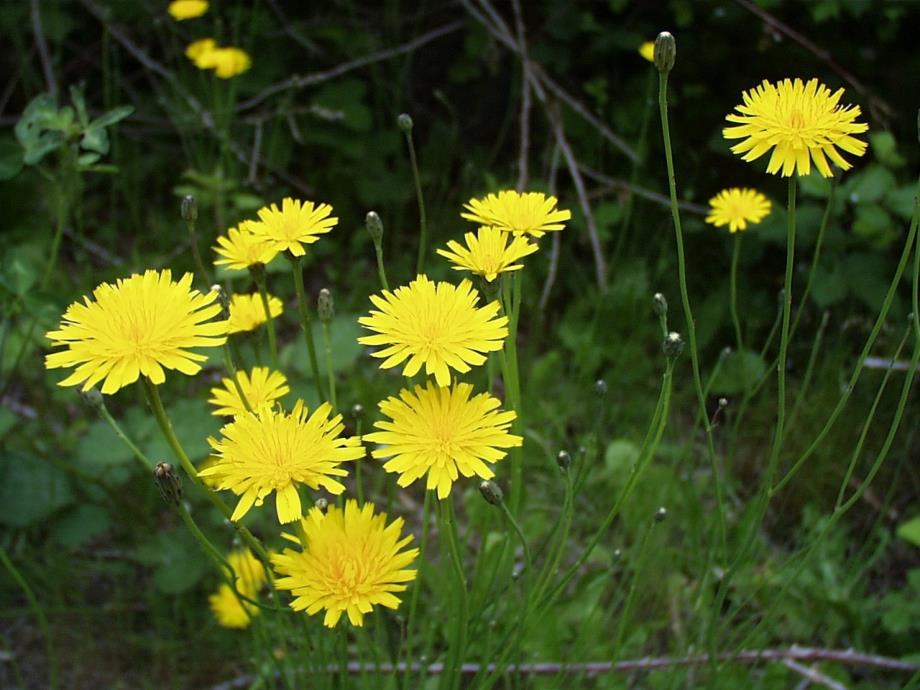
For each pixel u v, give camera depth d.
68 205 0.68
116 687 0.58
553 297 0.88
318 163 1.01
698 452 0.73
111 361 0.38
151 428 0.62
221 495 0.60
